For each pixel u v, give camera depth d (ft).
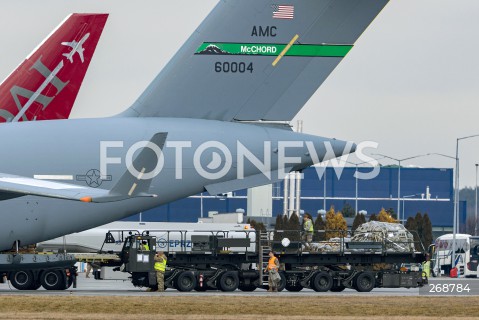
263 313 315.58
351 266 448.24
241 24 399.03
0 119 424.87
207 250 435.12
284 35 399.03
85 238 566.36
